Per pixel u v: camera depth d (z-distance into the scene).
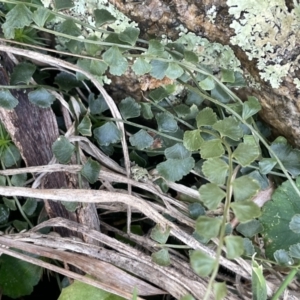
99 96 0.24
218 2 0.21
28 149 0.23
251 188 0.17
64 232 0.23
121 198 0.22
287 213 0.23
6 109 0.22
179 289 0.22
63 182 0.23
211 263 0.15
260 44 0.22
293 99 0.22
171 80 0.24
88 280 0.22
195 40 0.23
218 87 0.23
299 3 0.21
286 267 0.22
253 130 0.22
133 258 0.22
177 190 0.24
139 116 0.25
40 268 0.24
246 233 0.23
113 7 0.22
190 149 0.21
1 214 0.25
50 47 0.25
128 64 0.23
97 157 0.24
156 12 0.22
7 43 0.23
